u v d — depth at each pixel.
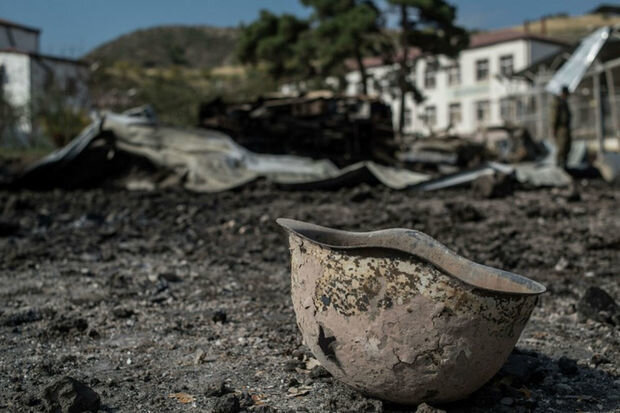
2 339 3.78
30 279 5.47
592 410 2.75
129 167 12.28
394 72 32.59
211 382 3.05
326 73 33.75
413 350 2.38
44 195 11.17
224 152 12.10
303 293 2.63
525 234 7.73
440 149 17.16
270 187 11.63
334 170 12.84
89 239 7.41
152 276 5.45
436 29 30.84
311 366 3.23
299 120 16.38
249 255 6.61
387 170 12.88
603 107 21.09
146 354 3.51
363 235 2.91
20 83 31.75
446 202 10.25
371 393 2.59
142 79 57.00
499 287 2.68
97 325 4.09
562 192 11.52
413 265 2.35
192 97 31.83
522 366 3.12
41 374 3.17
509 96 26.55
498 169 12.13
